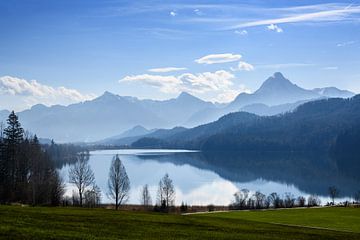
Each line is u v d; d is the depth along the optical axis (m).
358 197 174.00
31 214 53.47
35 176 132.50
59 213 57.94
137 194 181.62
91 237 41.75
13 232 40.06
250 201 149.00
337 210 93.31
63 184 175.75
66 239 39.69
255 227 60.56
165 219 61.88
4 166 129.38
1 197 114.62
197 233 50.44
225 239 47.78
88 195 129.12
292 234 55.41
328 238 53.94
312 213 88.00
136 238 43.72
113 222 53.53
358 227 70.69
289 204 139.50
